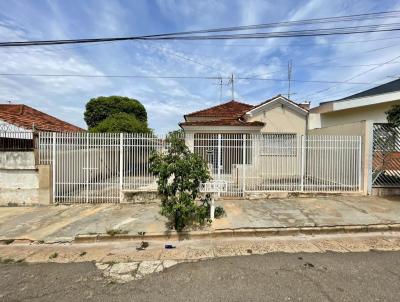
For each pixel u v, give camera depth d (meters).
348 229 5.68
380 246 4.86
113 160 8.10
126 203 7.98
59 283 3.65
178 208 5.39
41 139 7.95
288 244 5.02
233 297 3.20
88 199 8.09
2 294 3.38
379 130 8.43
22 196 7.88
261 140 8.52
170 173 5.69
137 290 3.42
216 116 15.17
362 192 8.43
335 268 3.94
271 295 3.23
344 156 8.53
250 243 5.10
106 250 4.89
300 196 8.32
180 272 3.91
